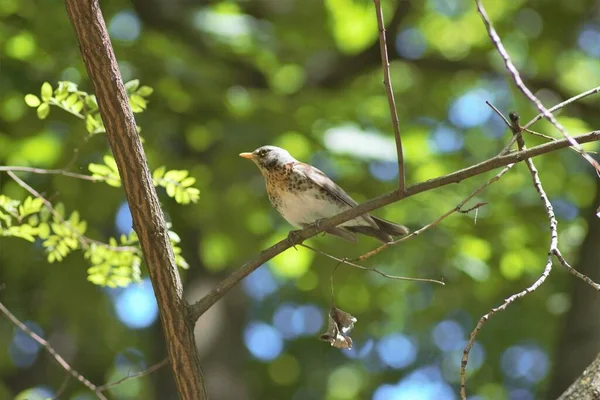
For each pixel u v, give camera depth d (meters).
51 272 14.27
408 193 6.25
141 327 16.67
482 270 13.95
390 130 14.45
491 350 17.73
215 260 13.66
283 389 18.92
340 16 14.98
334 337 6.22
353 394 18.72
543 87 15.41
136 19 14.74
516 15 16.14
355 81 16.08
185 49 13.77
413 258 14.48
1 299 15.48
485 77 16.00
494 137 15.91
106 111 5.94
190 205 13.59
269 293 18.70
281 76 15.41
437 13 15.94
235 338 14.20
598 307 12.25
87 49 5.87
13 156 12.70
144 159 6.05
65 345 16.70
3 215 7.97
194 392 6.02
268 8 15.64
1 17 13.26
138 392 16.45
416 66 15.89
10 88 12.93
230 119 13.26
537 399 17.95
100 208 13.16
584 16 16.11
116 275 8.35
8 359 15.66
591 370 5.87
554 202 15.88
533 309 16.58
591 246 12.70
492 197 14.47
